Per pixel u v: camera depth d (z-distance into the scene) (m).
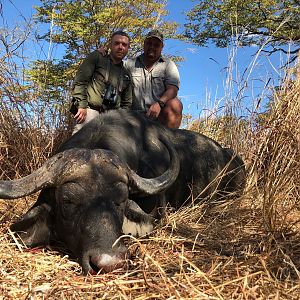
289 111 2.13
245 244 1.47
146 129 2.06
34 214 1.46
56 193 1.42
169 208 2.00
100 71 2.41
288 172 1.73
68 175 1.40
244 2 5.86
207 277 1.13
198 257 1.35
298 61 2.36
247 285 1.08
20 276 1.19
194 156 2.29
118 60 2.48
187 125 3.19
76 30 4.01
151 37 2.66
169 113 2.61
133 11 4.55
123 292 1.04
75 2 4.25
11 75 2.48
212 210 1.96
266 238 1.49
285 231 1.53
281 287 1.09
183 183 2.20
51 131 2.60
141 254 1.33
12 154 2.37
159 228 1.62
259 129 2.48
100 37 4.24
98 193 1.37
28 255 1.34
